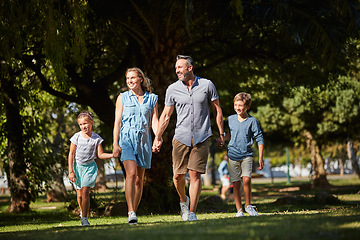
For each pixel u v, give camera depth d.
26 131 20.28
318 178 40.31
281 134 41.53
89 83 18.08
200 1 15.93
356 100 34.16
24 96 20.06
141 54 19.44
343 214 6.98
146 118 8.11
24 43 14.75
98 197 17.19
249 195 9.63
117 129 8.05
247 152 9.61
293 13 16.45
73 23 12.88
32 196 19.70
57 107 24.27
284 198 17.66
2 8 12.05
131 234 4.72
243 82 24.03
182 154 8.34
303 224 5.20
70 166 8.70
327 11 16.11
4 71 13.23
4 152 20.88
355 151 55.91
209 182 57.22
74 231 5.95
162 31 16.55
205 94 8.27
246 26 19.30
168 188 16.70
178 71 8.23
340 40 16.48
